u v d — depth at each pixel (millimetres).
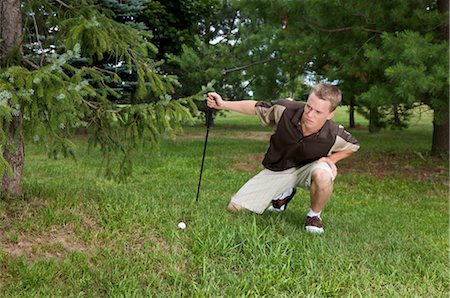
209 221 4055
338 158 4332
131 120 3969
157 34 13297
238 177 7789
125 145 4117
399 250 4051
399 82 6617
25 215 3705
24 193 4180
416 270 3674
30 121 3338
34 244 3359
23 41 3906
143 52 4184
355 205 6199
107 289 2980
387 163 9961
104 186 6164
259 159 10086
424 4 7957
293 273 3408
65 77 3418
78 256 3275
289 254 3623
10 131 3830
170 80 4199
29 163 8016
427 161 10016
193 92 14602
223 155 10523
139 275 3172
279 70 10719
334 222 4875
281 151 4238
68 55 3240
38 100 3277
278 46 10258
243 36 11289
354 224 4871
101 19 4129
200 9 14164
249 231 3832
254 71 10836
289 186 4398
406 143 14477
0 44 3797
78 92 3344
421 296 3260
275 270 3367
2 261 3113
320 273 3406
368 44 7824
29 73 3217
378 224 5066
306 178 4277
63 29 3979
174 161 9344
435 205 6461
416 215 5754
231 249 3611
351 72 8266
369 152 11719
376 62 7105
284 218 4586
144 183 6871
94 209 4023
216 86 13086
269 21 9414
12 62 3766
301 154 4180
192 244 3633
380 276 3465
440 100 7273
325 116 3945
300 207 5703
